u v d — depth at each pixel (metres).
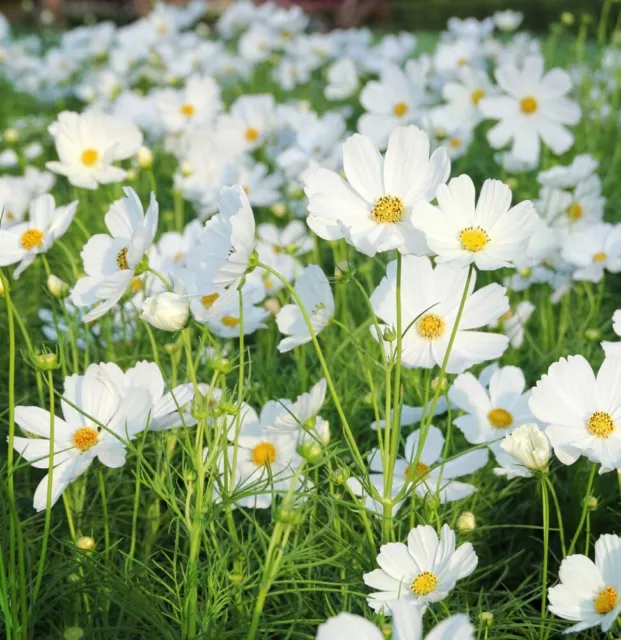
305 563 1.04
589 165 1.49
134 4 5.92
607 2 2.37
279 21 3.28
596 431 1.00
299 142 1.64
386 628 0.90
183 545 1.13
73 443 1.03
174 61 2.85
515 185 1.73
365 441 1.26
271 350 1.41
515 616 1.04
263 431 1.10
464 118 1.94
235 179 1.72
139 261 0.99
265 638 0.98
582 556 0.95
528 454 0.96
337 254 1.42
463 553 0.96
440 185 0.98
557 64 2.94
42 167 2.43
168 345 1.13
